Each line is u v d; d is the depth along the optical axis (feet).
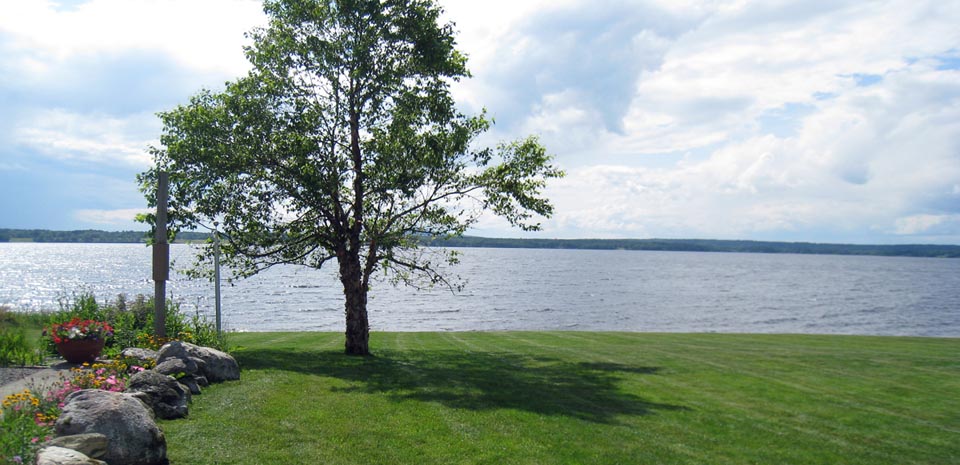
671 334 91.04
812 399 42.45
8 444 18.38
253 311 161.07
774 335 90.17
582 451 28.50
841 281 366.22
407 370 49.57
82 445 19.43
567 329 134.10
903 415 38.47
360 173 57.67
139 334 42.86
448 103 58.39
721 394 43.68
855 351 67.87
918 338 85.25
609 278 343.26
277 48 56.90
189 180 53.52
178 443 24.45
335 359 54.13
